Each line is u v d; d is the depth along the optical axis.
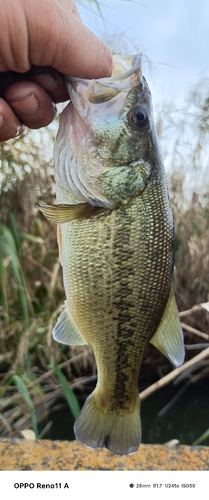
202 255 0.59
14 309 0.47
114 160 0.22
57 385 0.51
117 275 0.21
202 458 0.34
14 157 0.48
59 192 0.22
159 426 0.52
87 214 0.21
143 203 0.22
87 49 0.20
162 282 0.22
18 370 0.41
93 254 0.21
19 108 0.21
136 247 0.21
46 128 0.51
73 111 0.21
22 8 0.18
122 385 0.23
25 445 0.35
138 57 0.23
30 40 0.19
